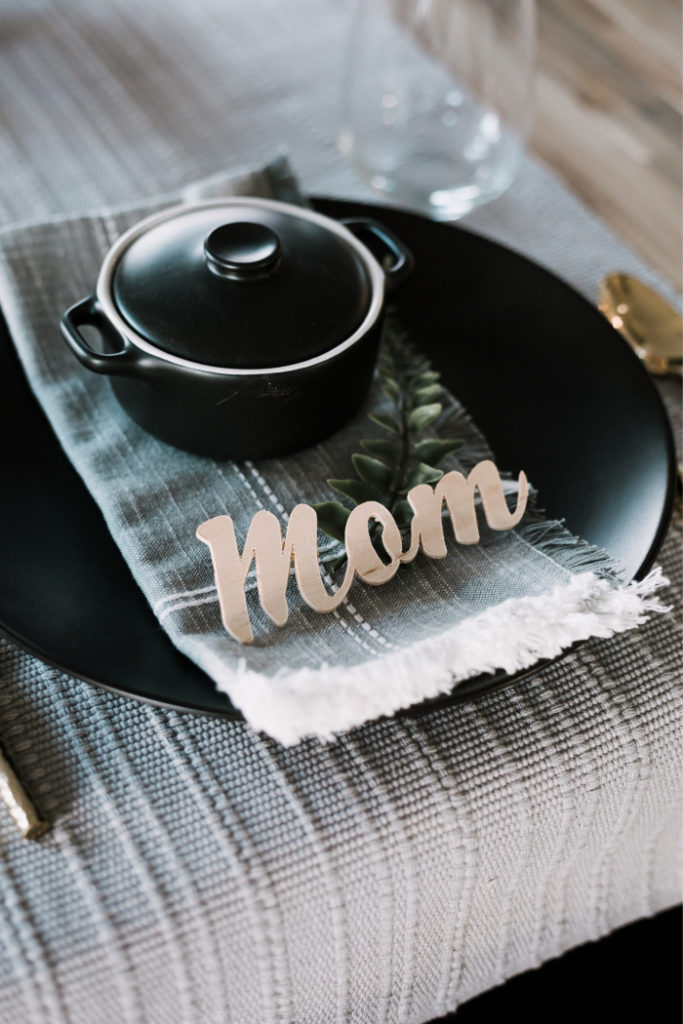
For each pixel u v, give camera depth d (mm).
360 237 467
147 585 356
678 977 561
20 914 312
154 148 629
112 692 327
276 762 348
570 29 1035
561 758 358
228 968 333
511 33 604
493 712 366
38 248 462
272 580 344
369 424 429
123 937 313
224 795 339
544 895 394
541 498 410
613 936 576
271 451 400
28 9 721
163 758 347
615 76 977
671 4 1089
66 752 347
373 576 353
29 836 325
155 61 695
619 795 370
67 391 426
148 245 389
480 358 475
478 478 378
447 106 659
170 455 405
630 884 422
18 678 365
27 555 367
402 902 348
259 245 362
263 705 286
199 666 332
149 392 377
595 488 413
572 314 490
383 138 650
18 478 397
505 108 646
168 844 328
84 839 328
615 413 443
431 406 411
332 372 370
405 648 322
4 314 459
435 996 399
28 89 657
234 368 359
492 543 378
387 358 455
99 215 478
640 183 850
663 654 391
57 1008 311
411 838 339
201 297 365
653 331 532
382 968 367
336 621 347
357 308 383
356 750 352
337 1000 368
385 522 356
